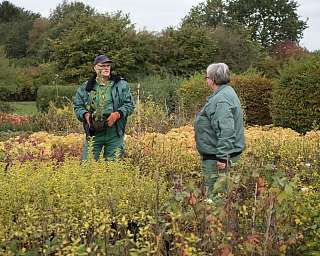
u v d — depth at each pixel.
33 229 3.80
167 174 6.85
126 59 29.06
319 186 4.80
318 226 4.03
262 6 61.62
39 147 8.55
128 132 11.21
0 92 28.92
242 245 3.55
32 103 32.44
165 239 3.72
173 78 23.77
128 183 4.74
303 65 13.99
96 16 30.72
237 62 31.80
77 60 29.39
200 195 3.79
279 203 3.75
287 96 14.12
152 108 13.59
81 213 4.14
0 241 3.75
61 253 3.63
